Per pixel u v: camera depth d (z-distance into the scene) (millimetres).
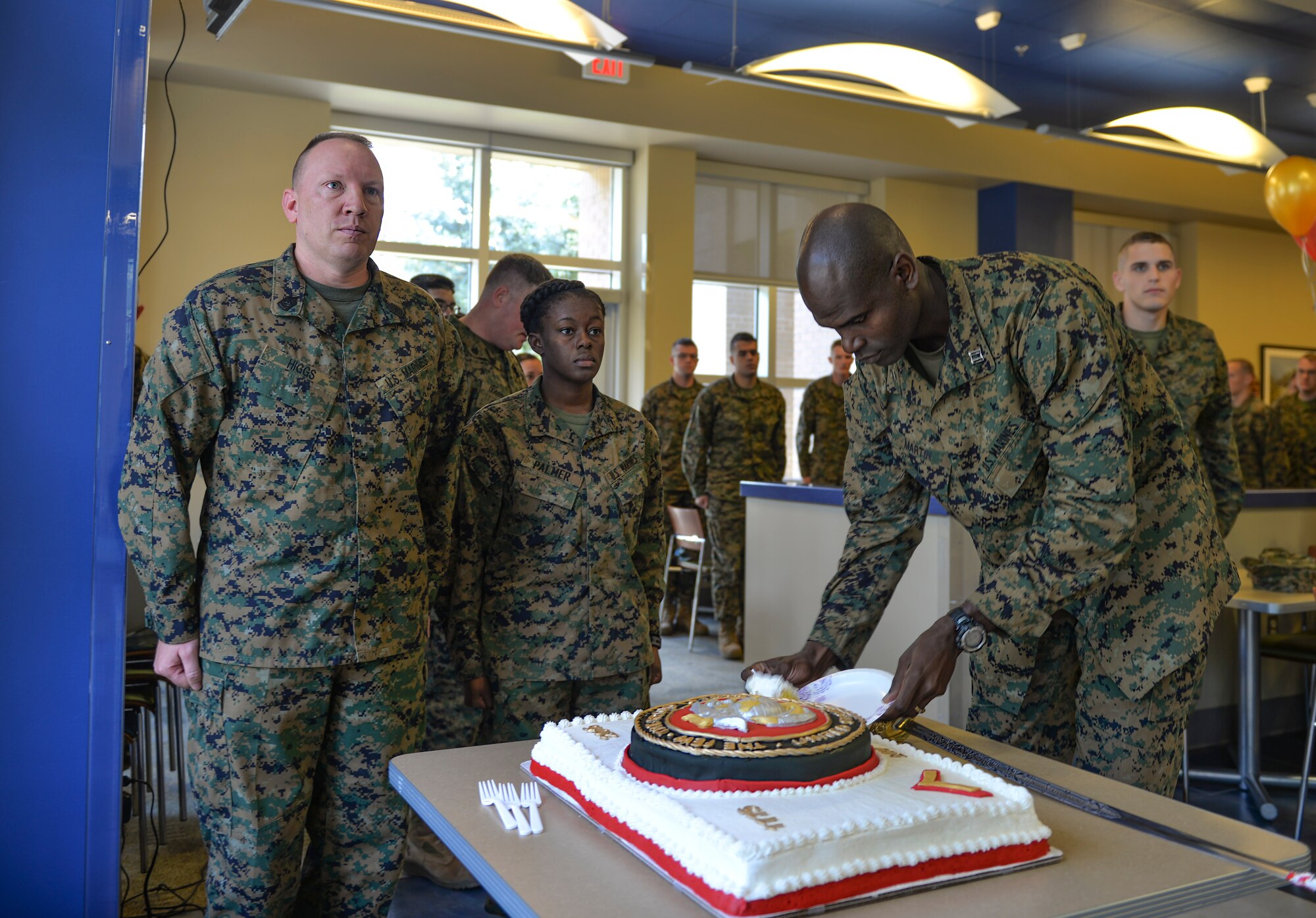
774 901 813
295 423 1736
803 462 6629
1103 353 1352
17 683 1721
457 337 2041
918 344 1519
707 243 8156
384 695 1821
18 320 1709
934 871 901
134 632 3010
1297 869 977
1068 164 8828
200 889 2523
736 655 5535
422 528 1896
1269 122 8547
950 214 8805
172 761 3488
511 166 7508
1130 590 1553
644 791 993
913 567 3416
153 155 6125
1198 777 3465
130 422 1768
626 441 2287
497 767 1261
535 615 2170
